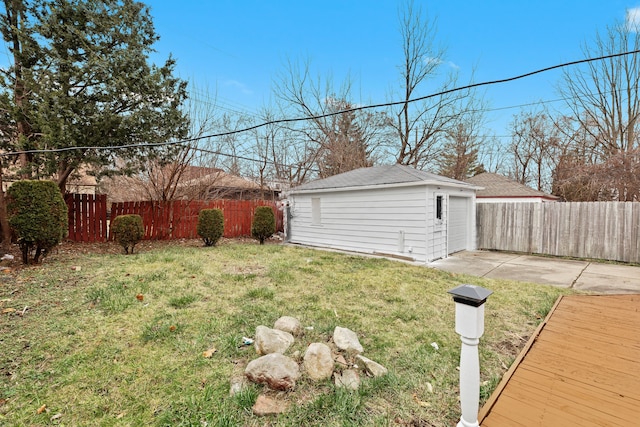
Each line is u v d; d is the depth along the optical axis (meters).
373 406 2.21
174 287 4.63
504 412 2.17
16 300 3.91
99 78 7.35
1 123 7.52
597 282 5.76
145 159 8.76
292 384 2.36
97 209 8.97
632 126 13.21
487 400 2.30
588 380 2.56
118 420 2.04
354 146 17.48
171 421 2.03
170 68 8.88
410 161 17.44
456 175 18.31
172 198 10.75
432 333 3.39
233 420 2.04
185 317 3.59
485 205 9.83
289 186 16.88
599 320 3.84
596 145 14.59
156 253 7.34
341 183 9.52
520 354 2.99
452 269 6.87
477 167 22.52
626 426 2.02
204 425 1.99
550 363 2.84
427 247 7.53
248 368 2.46
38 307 3.74
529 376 2.63
